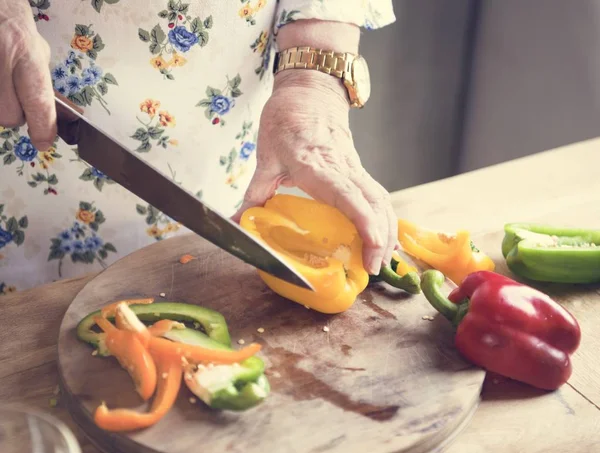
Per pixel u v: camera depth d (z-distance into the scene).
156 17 1.10
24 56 0.89
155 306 0.95
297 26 1.11
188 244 1.13
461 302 0.99
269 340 0.95
